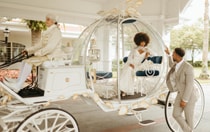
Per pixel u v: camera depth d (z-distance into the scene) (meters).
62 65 3.79
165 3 8.39
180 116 4.09
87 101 4.29
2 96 3.79
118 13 4.25
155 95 4.54
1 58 13.25
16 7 7.93
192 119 4.04
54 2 8.70
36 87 3.80
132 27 5.52
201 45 21.59
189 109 4.02
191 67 3.91
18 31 14.40
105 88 4.40
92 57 4.99
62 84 3.60
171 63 4.64
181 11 8.01
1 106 3.51
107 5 9.56
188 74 3.87
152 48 4.97
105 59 8.94
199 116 5.30
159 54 4.88
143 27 4.90
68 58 4.29
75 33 15.34
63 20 9.05
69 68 3.68
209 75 15.07
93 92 3.85
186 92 3.85
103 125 5.14
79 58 4.43
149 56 4.81
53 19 3.92
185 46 21.98
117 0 8.62
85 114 6.02
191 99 4.01
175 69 4.13
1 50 13.34
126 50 6.42
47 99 3.45
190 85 3.84
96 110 6.45
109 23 4.84
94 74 4.25
